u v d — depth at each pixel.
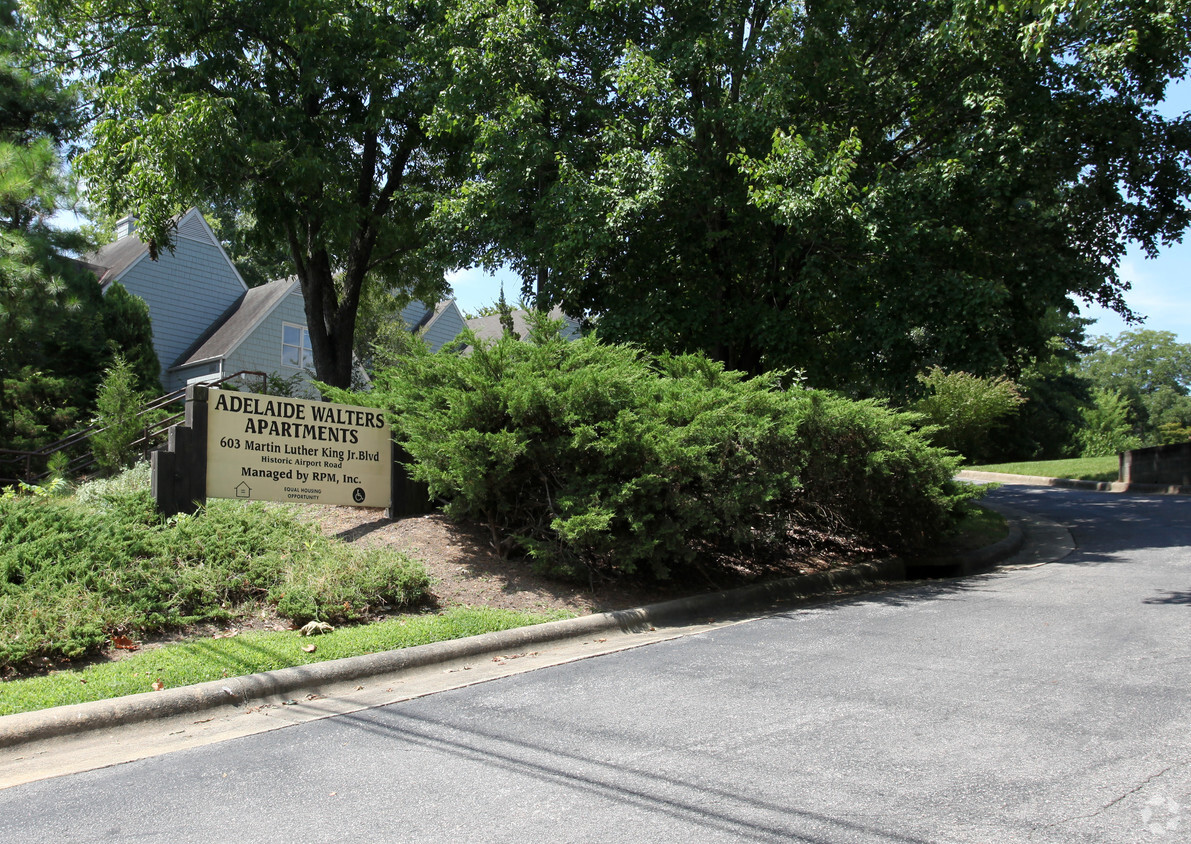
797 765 4.20
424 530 9.60
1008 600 8.61
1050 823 3.50
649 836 3.46
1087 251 15.41
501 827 3.59
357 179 18.97
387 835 3.53
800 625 7.71
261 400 9.15
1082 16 9.80
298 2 16.17
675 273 15.09
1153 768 4.04
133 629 6.50
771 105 13.20
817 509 11.04
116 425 15.78
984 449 40.09
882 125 15.18
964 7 12.24
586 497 8.48
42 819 3.76
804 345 14.82
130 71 16.88
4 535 7.26
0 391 18.70
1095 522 15.57
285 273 41.81
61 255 16.52
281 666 5.89
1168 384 98.31
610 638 7.51
